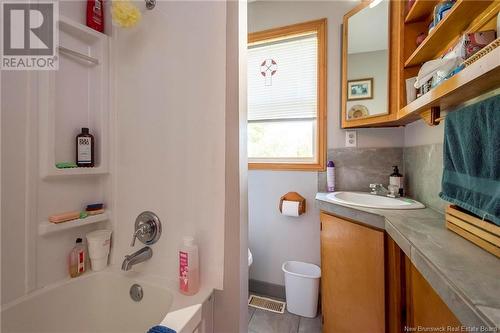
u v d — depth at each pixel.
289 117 1.97
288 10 1.92
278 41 1.97
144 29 1.03
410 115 1.21
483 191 0.69
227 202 0.90
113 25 1.08
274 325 1.59
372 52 1.53
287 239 1.93
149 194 1.03
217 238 0.92
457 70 0.76
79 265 1.01
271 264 1.97
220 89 0.91
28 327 0.83
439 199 1.15
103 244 1.05
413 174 1.47
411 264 0.97
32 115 0.85
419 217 1.04
